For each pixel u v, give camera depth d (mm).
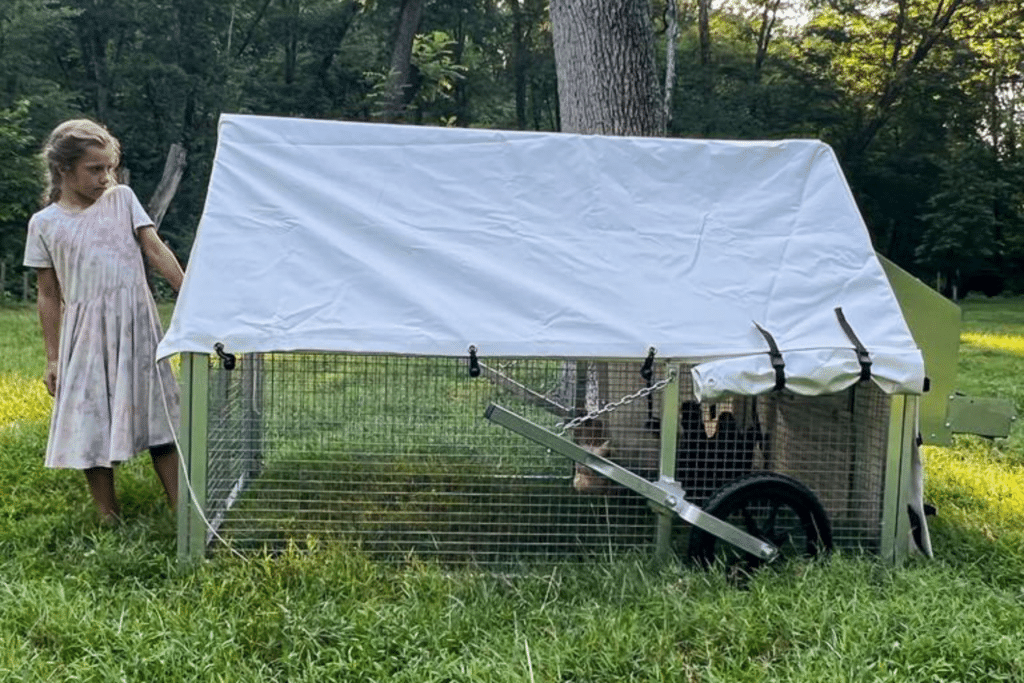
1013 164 36406
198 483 3795
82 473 5078
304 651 3131
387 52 32688
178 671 2951
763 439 4680
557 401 4773
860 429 4238
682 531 4141
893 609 3363
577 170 4316
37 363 9500
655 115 6789
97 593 3531
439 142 4316
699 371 3773
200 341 3688
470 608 3436
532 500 4359
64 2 28344
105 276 4160
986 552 4281
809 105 34375
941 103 34844
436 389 4352
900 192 36938
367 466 4406
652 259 4109
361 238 4016
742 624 3273
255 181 4098
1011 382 10203
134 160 29078
